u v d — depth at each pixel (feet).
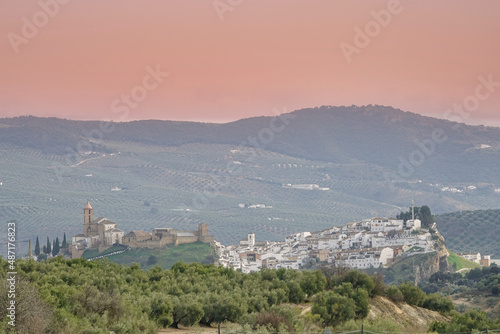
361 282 655.35
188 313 458.09
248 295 550.77
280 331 395.14
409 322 603.67
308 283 629.92
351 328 436.76
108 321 392.88
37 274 500.33
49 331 341.00
